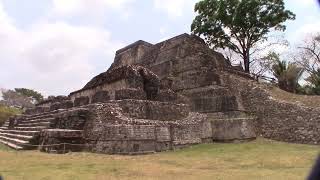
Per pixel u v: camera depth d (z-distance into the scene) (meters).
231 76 23.81
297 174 10.39
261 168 11.95
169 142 17.52
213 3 30.03
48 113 25.80
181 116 20.14
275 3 28.95
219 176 10.27
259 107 22.02
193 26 31.22
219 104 21.72
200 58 24.84
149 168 11.80
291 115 20.48
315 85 30.20
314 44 34.41
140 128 16.38
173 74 26.11
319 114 19.38
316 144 18.81
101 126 16.81
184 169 11.74
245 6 28.62
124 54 33.94
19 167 11.59
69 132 17.05
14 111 45.00
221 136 20.47
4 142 23.62
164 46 28.53
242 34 30.53
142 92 20.58
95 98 23.42
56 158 14.14
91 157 14.66
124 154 15.70
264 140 20.53
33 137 18.83
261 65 33.66
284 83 29.39
